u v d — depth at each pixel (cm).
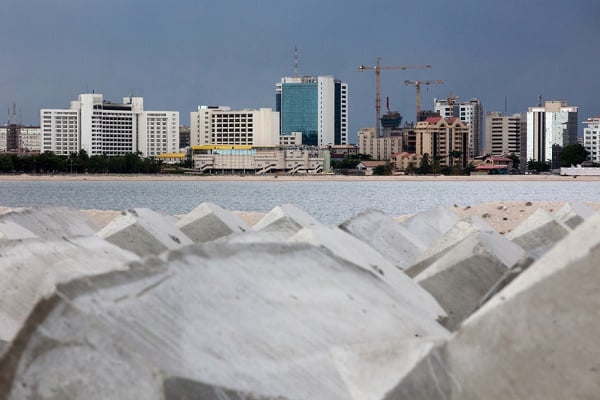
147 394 1074
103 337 1109
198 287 1238
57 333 1125
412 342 1162
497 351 1102
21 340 1134
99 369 1099
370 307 1381
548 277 1100
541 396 1075
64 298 1138
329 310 1320
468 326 1126
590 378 1060
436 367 1122
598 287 1077
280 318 1247
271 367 1157
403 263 2300
